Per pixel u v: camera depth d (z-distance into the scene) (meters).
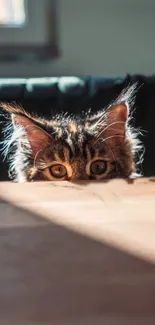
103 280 0.34
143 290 0.33
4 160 0.65
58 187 0.46
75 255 0.38
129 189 0.45
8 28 0.74
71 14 0.74
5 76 0.75
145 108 0.67
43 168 0.61
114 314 0.31
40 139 0.62
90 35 0.75
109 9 0.74
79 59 0.76
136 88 0.67
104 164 0.61
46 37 0.75
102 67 0.76
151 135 0.67
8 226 0.41
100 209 0.43
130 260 0.37
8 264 0.37
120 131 0.63
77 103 0.66
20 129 0.62
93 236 0.40
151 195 0.45
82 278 0.34
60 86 0.66
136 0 0.74
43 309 0.31
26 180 0.61
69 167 0.60
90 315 0.31
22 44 0.75
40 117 0.66
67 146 0.60
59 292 0.33
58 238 0.40
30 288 0.33
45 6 0.74
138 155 0.66
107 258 0.37
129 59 0.76
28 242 0.40
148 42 0.76
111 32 0.75
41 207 0.43
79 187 0.46
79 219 0.42
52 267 0.36
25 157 0.62
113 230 0.40
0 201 0.44
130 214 0.42
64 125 0.63
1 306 0.32
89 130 0.62
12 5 0.74
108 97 0.66
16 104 0.65
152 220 0.41
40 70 0.76
